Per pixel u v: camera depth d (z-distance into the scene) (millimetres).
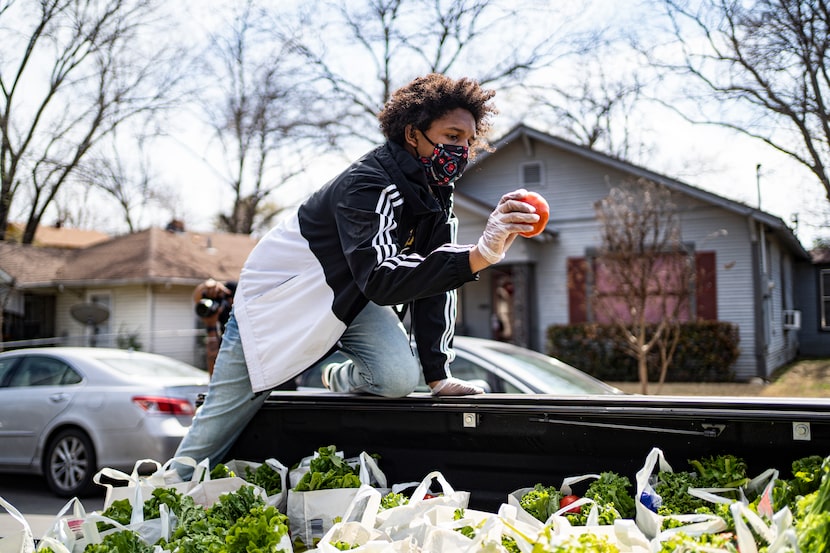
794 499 1850
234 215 28531
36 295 23297
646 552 1666
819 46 13234
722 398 2105
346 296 2490
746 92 14375
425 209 2506
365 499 2320
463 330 19781
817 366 18922
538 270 17812
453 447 2543
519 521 1900
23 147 19438
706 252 16234
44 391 6949
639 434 2221
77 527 2201
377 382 2664
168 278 21406
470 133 2568
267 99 21969
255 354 2676
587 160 17266
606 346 16078
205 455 2854
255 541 1919
